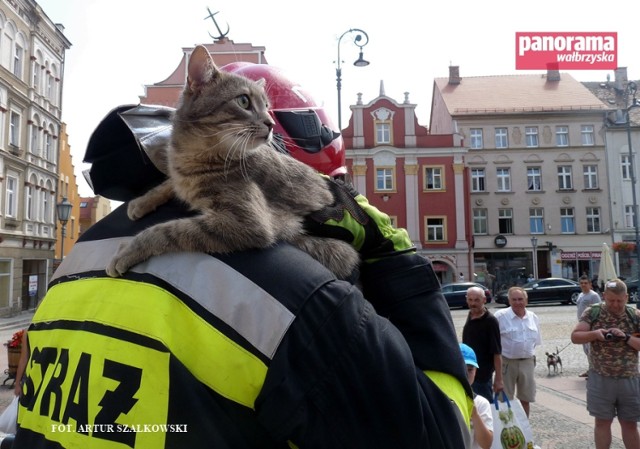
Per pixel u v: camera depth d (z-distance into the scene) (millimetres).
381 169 30719
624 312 4734
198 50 1601
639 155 32750
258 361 972
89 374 973
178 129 1515
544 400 7109
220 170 1414
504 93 36156
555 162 32938
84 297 1114
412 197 30516
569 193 32688
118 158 1524
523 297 6242
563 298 24562
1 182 22125
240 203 1288
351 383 1008
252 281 1043
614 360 4637
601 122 33062
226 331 988
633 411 4559
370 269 1375
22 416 1089
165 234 1123
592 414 4750
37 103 25375
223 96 1575
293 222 1357
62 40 27984
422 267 1368
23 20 23766
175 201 1441
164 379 926
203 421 908
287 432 949
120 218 1388
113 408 923
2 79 21922
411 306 1308
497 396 4609
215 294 1026
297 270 1085
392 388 1031
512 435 4414
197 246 1109
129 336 982
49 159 27203
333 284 1092
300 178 1491
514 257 32562
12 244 23031
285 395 951
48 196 26984
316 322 1022
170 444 888
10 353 7902
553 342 12500
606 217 32500
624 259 32000
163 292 1031
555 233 32406
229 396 956
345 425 987
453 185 30672
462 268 30281
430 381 1173
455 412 1181
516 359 6156
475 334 5449
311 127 1883
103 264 1193
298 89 1981
